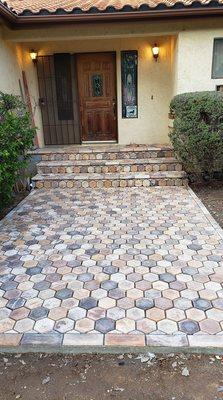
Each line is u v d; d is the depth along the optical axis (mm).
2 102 5367
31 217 4684
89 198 5488
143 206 5004
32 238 3969
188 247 3619
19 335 2320
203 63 6238
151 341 2236
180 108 5539
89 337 2285
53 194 5781
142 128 7777
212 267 3188
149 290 2832
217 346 2182
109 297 2746
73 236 3996
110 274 3109
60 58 7449
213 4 5645
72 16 5867
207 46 6145
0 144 4422
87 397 1898
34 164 6609
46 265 3311
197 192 5730
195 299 2689
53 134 7887
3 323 2449
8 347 2238
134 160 6594
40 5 6699
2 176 4340
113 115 7801
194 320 2436
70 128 7883
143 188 5988
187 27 6078
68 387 1968
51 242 3844
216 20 5992
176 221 4371
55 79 7605
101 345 2217
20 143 4758
